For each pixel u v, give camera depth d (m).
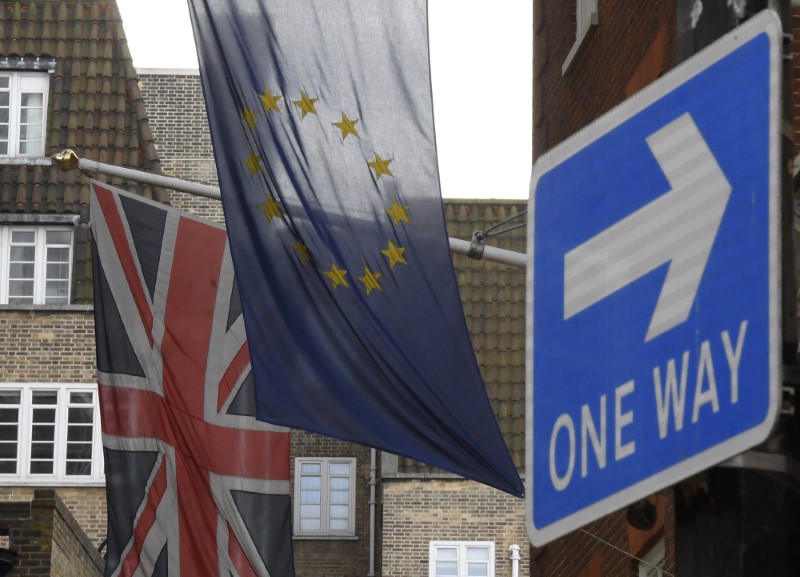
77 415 49.19
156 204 21.06
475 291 51.53
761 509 4.34
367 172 15.88
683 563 4.48
